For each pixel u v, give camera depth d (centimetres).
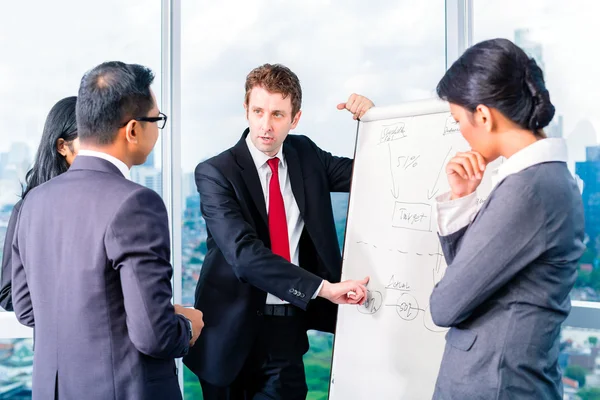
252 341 199
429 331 165
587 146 221
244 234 190
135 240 128
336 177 218
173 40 258
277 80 193
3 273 173
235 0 265
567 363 226
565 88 224
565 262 115
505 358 116
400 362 169
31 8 250
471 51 121
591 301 221
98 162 138
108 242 128
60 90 254
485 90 116
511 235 112
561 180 115
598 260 220
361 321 179
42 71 252
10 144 249
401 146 183
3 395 248
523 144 119
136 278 128
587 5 219
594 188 220
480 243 115
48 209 137
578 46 221
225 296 200
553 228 112
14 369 249
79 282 130
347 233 188
